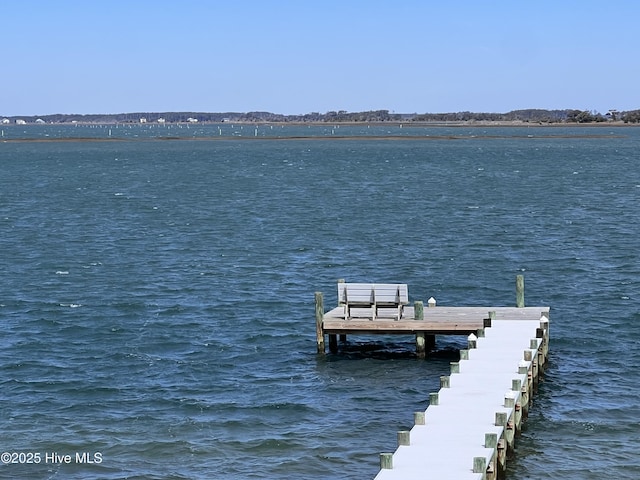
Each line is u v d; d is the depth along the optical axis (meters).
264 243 60.97
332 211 79.44
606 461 23.83
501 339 30.25
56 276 49.34
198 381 30.69
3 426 26.47
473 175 121.44
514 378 25.95
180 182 114.81
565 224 68.88
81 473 23.44
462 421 22.73
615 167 136.12
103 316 39.84
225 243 61.22
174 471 23.53
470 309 34.72
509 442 23.72
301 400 28.75
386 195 94.19
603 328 37.25
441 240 61.41
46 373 31.50
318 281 47.88
